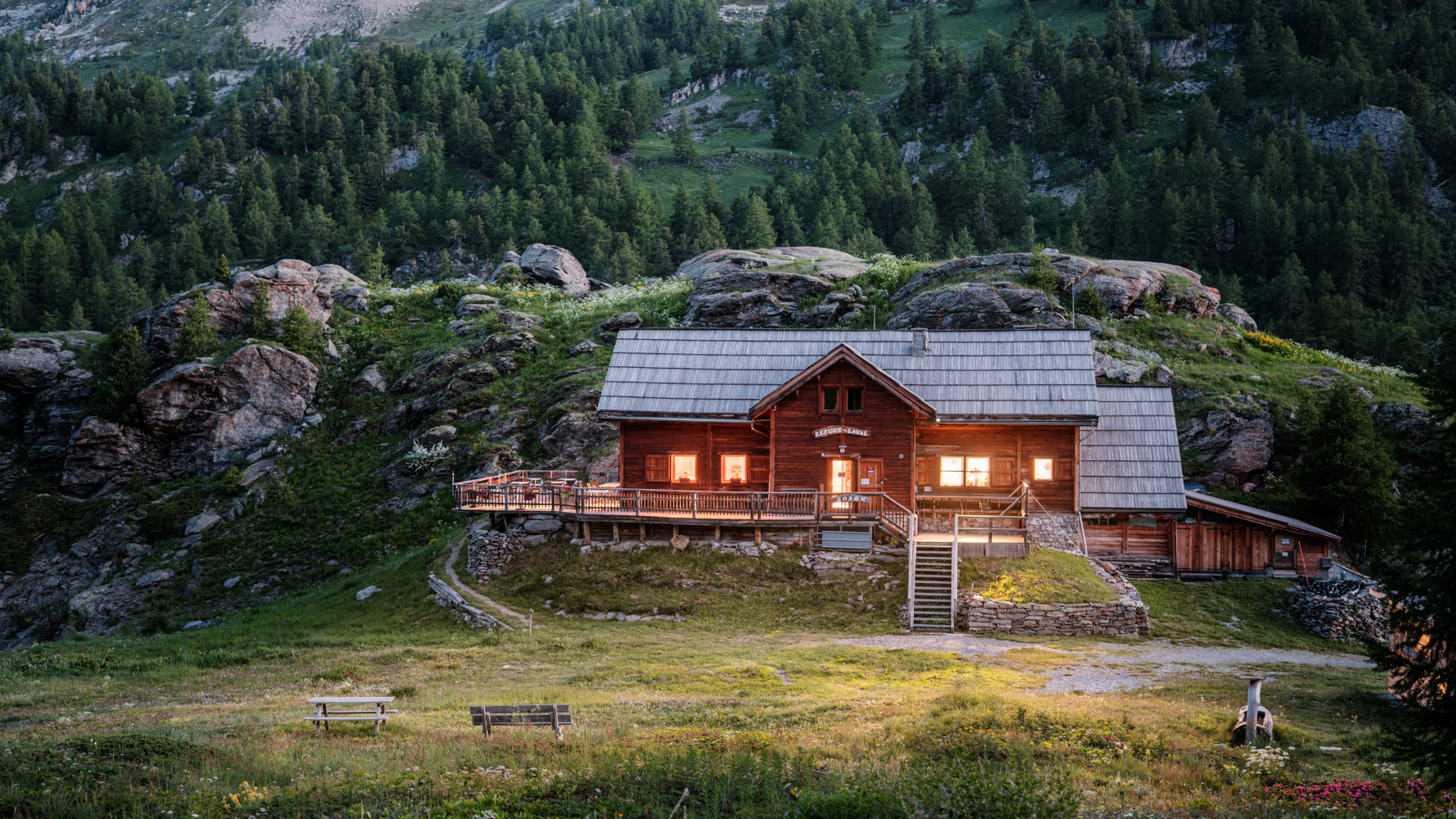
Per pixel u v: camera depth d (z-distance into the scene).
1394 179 155.38
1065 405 39.34
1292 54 188.62
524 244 156.38
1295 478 46.28
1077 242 139.38
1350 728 21.70
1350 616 36.59
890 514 38.12
